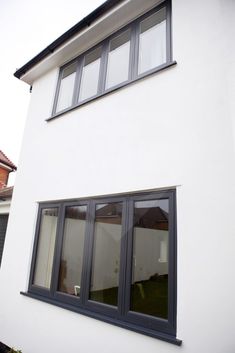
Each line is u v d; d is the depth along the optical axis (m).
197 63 3.14
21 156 5.52
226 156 2.58
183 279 2.54
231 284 2.24
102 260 3.42
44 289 4.04
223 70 2.88
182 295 2.50
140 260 3.01
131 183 3.34
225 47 2.96
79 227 3.89
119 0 4.11
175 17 3.61
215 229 2.46
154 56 3.82
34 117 5.59
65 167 4.40
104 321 3.02
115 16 4.30
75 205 4.04
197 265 2.48
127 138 3.60
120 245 3.24
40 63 5.57
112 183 3.57
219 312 2.25
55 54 5.25
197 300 2.40
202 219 2.57
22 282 4.43
